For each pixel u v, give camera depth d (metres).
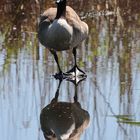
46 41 12.84
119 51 14.87
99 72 13.12
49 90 11.97
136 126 9.94
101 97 11.46
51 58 14.38
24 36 16.75
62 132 9.76
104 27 17.73
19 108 10.90
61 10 12.72
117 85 12.12
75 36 12.88
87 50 15.09
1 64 13.74
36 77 12.84
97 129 9.84
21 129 9.85
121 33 16.88
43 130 9.82
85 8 19.66
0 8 19.47
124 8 19.70
